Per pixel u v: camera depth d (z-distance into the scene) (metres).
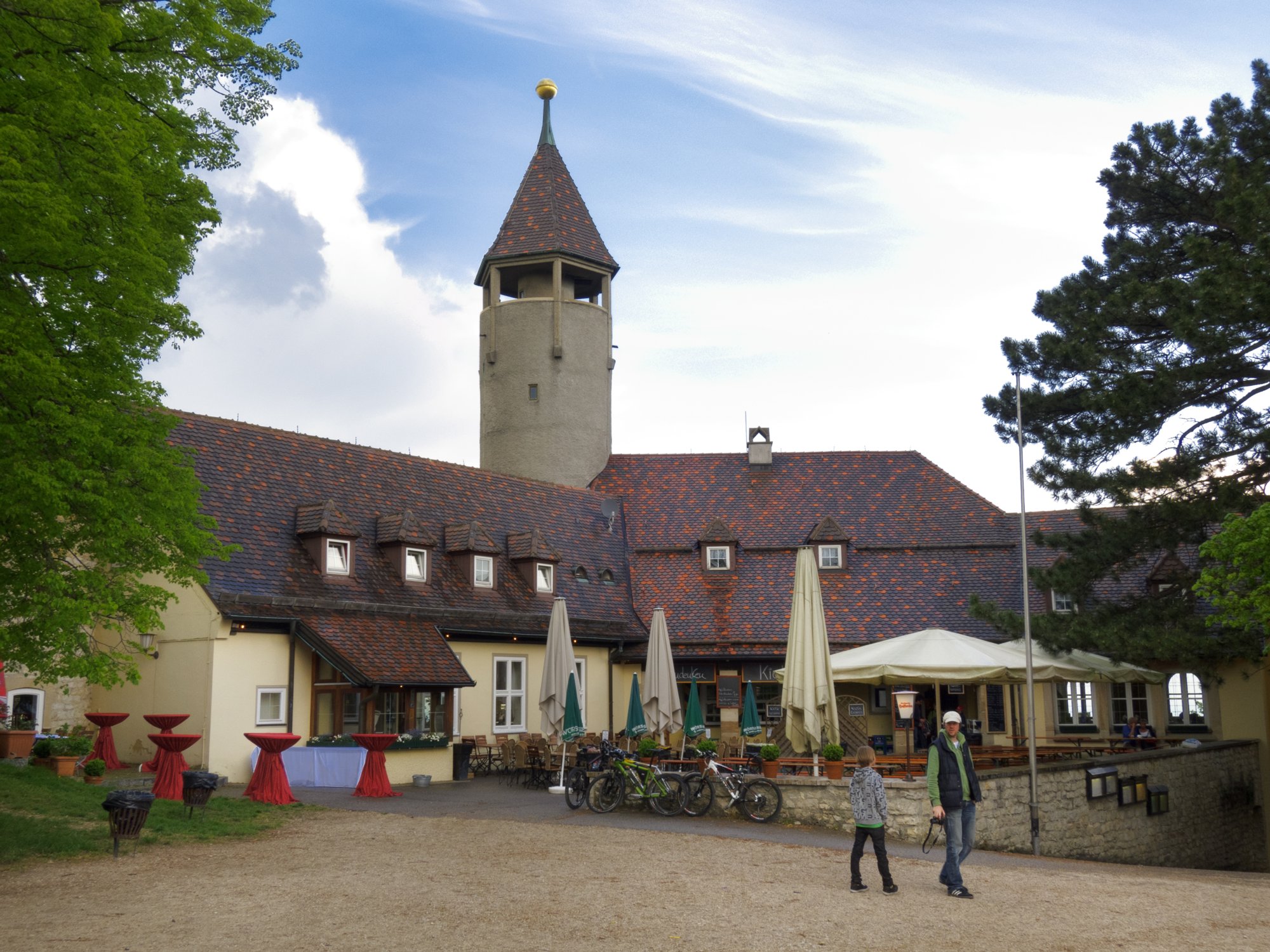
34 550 13.25
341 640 23.92
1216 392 25.61
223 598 22.50
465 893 11.48
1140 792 23.28
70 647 12.79
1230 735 30.14
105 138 12.09
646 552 36.56
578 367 41.44
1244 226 24.12
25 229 11.44
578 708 22.70
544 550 32.03
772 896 11.81
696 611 34.47
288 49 16.06
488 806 19.39
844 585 34.81
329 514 26.23
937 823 12.41
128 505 13.31
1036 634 25.08
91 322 12.90
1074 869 15.24
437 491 31.77
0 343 11.57
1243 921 11.51
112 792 13.41
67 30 12.14
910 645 20.48
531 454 40.66
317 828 16.05
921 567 35.16
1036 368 28.00
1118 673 24.09
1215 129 27.50
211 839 14.57
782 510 37.62
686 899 11.52
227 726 22.38
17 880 11.65
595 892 11.73
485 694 28.77
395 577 27.64
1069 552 27.02
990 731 31.22
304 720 23.95
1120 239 28.97
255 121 16.08
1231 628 24.28
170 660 23.19
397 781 23.81
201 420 26.94
